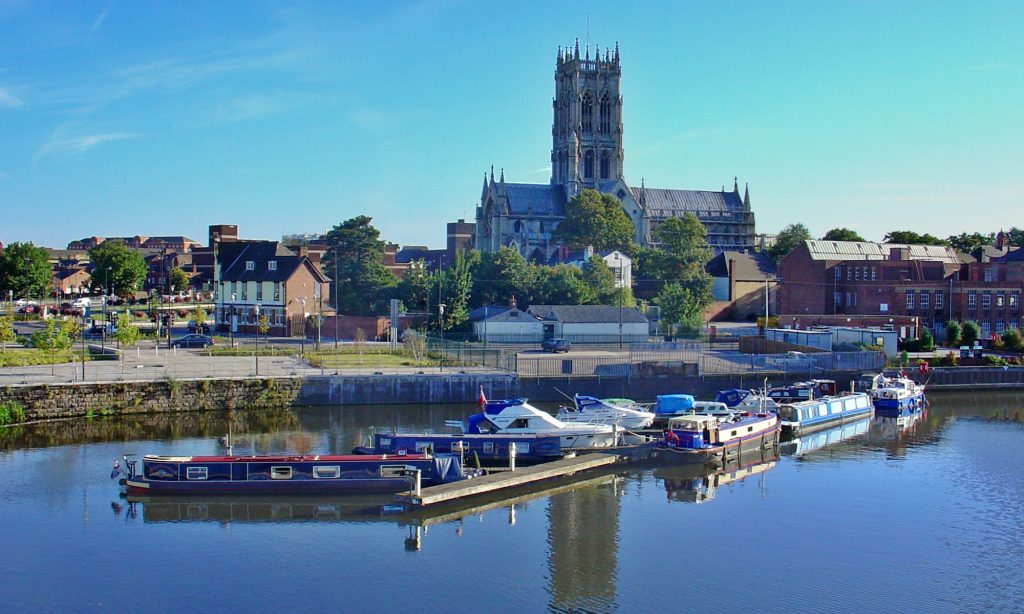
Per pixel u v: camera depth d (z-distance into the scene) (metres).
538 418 74.38
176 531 55.59
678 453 73.69
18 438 77.25
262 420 86.62
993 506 62.09
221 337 138.50
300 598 46.31
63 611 44.62
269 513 59.12
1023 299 148.12
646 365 103.75
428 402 95.44
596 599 46.00
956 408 102.19
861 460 75.50
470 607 45.41
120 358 106.38
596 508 61.19
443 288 154.00
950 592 47.53
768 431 79.62
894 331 130.38
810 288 173.25
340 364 106.06
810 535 56.06
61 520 57.16
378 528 56.50
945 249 187.75
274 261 148.00
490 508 60.97
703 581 48.81
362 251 175.12
